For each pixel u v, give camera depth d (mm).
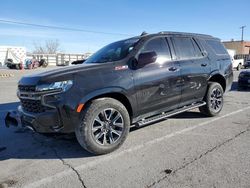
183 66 5328
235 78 19234
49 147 4590
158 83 4809
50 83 3812
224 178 3293
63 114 3836
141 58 4520
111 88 4168
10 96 10539
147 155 4098
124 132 4352
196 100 5867
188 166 3658
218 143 4535
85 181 3350
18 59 42844
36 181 3393
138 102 4559
